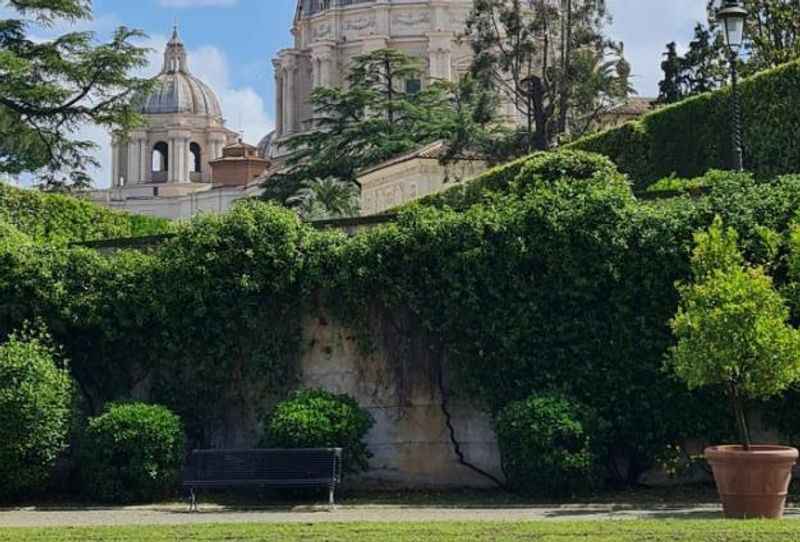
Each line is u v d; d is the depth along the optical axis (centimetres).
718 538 1113
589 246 1791
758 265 1675
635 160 2922
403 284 1891
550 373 1803
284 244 1944
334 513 1591
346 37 10988
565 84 5925
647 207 1817
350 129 7456
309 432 1756
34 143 3794
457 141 5969
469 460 1870
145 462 1773
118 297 1966
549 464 1675
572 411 1716
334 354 1947
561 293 1805
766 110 2575
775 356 1362
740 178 1855
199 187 12356
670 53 6259
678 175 2805
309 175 7181
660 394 1761
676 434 1761
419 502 1733
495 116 7094
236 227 1958
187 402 1955
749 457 1346
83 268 1992
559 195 1853
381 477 1900
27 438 1767
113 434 1784
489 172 3262
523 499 1714
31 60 3722
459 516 1494
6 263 1973
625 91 6088
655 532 1158
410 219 1923
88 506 1750
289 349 1953
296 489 1773
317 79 10944
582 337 1798
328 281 1933
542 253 1814
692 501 1636
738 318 1363
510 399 1827
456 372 1878
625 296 1780
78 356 1988
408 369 1908
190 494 1817
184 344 1958
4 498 1803
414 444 1898
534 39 6362
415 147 7094
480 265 1844
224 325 1952
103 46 3744
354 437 1795
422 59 10569
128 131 3959
